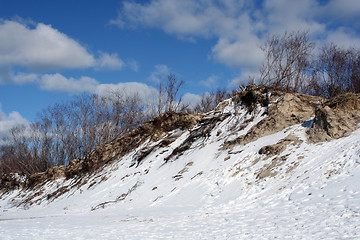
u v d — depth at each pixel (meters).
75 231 13.55
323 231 9.22
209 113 31.30
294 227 10.08
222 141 23.80
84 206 25.25
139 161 30.12
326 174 14.29
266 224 11.00
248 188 16.47
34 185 43.78
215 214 14.00
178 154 26.25
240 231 10.59
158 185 22.50
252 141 21.41
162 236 11.25
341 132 17.28
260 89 26.08
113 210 20.80
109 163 34.84
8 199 45.00
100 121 49.47
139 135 35.84
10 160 64.44
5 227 16.11
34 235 13.20
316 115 18.70
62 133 52.81
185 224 12.79
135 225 13.72
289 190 14.41
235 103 27.97
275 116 21.98
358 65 33.91
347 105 18.58
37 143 56.78
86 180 33.62
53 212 25.66
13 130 61.12
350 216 10.06
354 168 13.78
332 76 34.12
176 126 32.78
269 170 17.19
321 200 12.29
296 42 33.91
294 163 16.67
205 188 18.58
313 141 17.92
